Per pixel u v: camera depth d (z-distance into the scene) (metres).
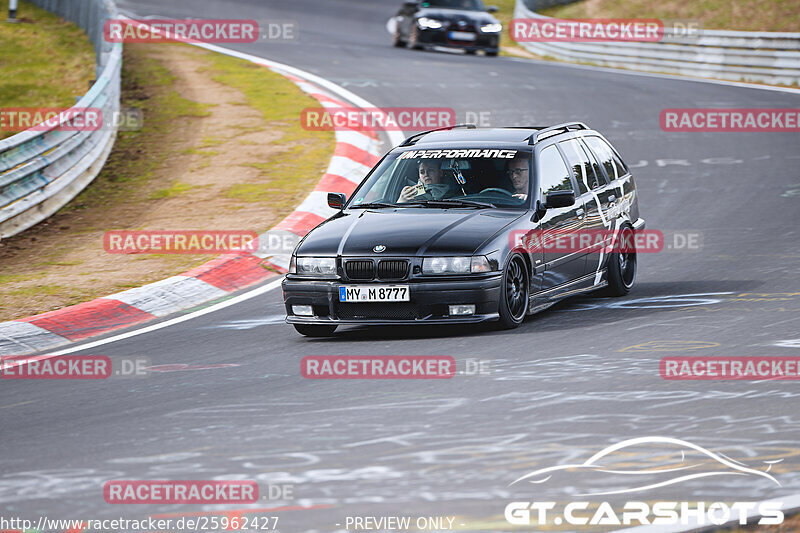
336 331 33.09
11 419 24.77
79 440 22.52
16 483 19.88
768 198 52.31
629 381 24.84
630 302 35.16
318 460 20.27
